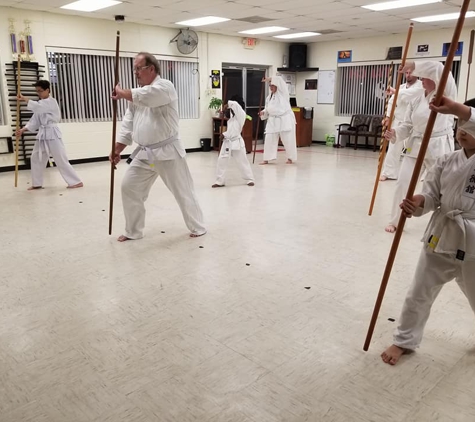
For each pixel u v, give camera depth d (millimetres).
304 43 12211
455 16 8406
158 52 9625
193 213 3994
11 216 4738
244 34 10727
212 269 3318
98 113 8945
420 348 2291
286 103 8477
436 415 1801
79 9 7711
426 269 2061
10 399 1895
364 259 3533
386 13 8188
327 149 11203
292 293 2928
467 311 2682
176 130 3725
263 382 2012
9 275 3203
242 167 6387
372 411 1824
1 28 7480
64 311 2678
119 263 3426
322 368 2119
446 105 1734
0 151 7773
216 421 1765
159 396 1913
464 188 1893
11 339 2371
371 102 11352
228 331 2453
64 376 2055
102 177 7148
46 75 8109
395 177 6906
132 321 2561
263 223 4516
